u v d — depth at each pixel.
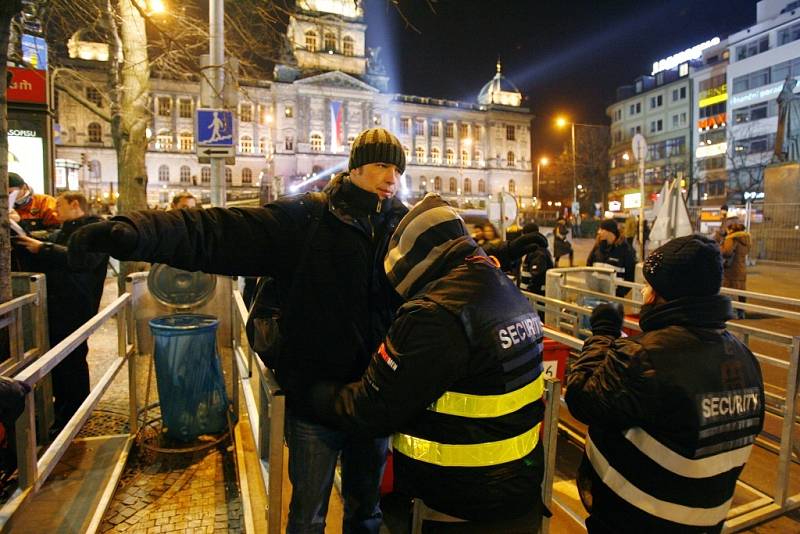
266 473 2.72
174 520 3.14
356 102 76.38
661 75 67.06
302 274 1.94
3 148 3.10
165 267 5.68
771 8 51.44
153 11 9.34
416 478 1.66
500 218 11.12
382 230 2.06
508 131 90.88
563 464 3.84
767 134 49.66
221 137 7.71
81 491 3.38
